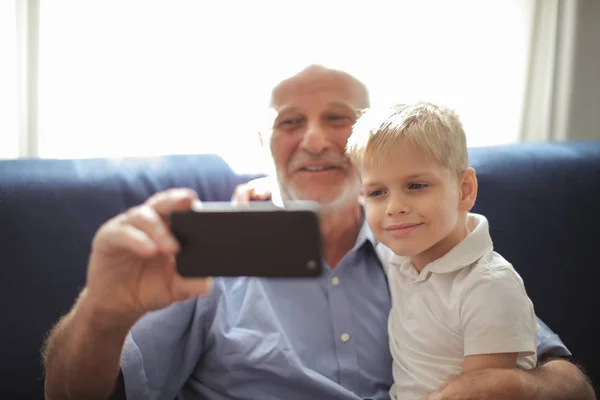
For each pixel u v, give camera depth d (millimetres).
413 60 1588
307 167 1091
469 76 1620
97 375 840
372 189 938
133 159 1239
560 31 1664
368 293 1100
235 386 1034
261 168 1306
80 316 786
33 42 1400
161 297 696
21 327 1105
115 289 696
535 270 1299
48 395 916
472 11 1597
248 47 1506
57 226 1125
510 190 1291
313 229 629
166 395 1030
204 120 1512
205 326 1049
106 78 1449
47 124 1435
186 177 1219
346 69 1116
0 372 1099
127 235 630
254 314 1049
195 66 1490
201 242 641
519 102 1661
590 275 1328
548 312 1306
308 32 1527
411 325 975
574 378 967
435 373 929
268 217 632
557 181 1318
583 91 1703
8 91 1408
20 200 1114
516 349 860
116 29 1438
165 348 1010
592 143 1438
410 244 914
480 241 943
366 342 1060
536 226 1300
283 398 1019
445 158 902
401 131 906
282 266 631
